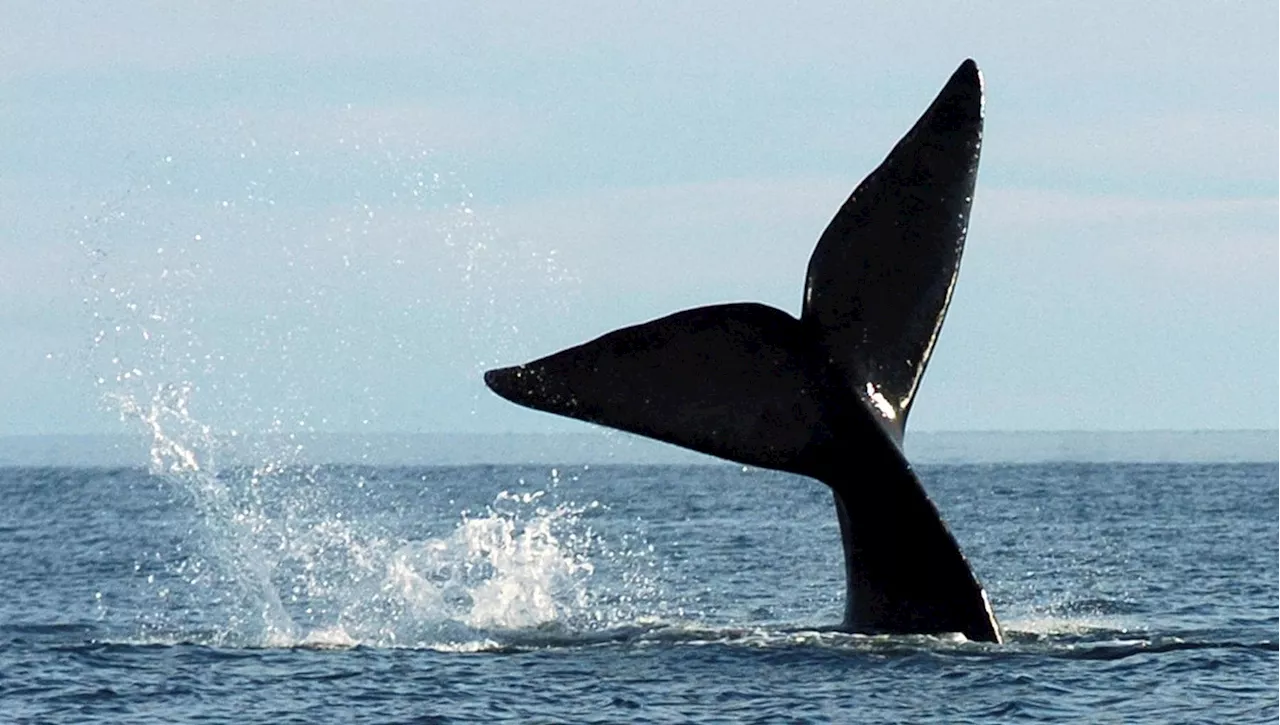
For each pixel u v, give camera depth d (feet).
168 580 317.01
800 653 194.39
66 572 337.93
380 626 237.25
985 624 193.57
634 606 264.52
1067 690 181.27
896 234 186.60
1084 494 586.04
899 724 171.22
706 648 198.80
